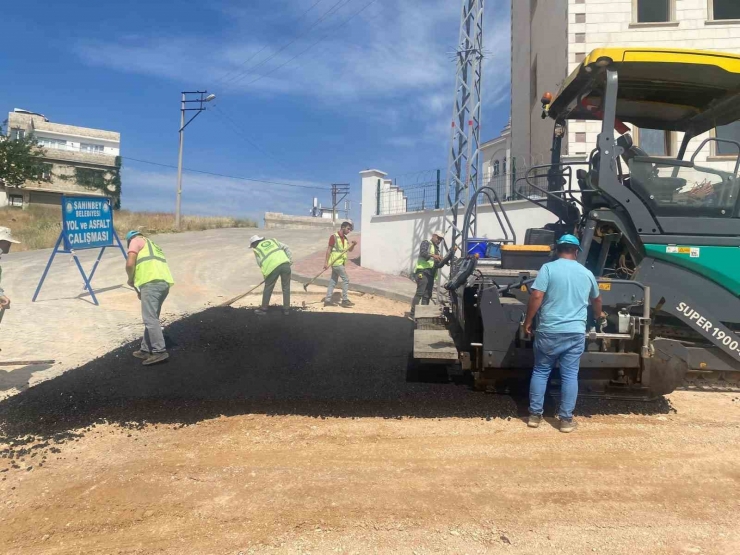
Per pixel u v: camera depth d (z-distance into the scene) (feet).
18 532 9.71
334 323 27.04
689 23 36.09
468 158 39.91
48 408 15.31
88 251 52.95
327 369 19.38
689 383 17.65
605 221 16.56
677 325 16.94
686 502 10.93
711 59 15.64
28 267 41.73
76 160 134.10
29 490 11.14
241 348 21.71
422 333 19.62
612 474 12.05
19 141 111.14
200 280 39.96
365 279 41.96
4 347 21.15
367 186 48.14
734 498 11.10
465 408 15.84
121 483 11.44
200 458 12.64
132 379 17.74
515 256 18.58
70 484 11.39
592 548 9.36
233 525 9.93
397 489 11.28
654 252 16.10
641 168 16.37
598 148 16.29
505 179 39.99
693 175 16.31
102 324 25.16
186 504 10.62
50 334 23.16
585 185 18.42
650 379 15.69
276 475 11.83
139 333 23.68
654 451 13.23
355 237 77.77
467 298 17.71
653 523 10.15
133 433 14.01
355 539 9.52
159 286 19.31
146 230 77.92
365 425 14.61
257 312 28.04
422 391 17.21
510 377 16.58
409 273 44.65
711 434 14.21
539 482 11.66
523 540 9.57
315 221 141.49
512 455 12.94
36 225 73.36
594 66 15.94
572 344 14.15
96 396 16.25
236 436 13.87
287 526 9.89
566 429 14.26
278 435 13.96
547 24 41.81
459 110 40.65
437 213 42.91
